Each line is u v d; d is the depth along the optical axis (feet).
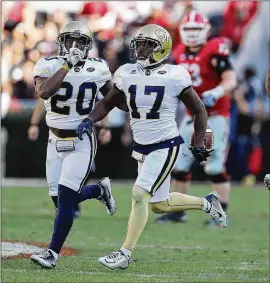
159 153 74.59
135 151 75.97
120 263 72.59
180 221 118.93
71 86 77.51
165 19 172.45
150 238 102.42
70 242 96.48
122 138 170.91
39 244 92.32
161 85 74.08
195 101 75.46
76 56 74.33
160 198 77.41
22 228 107.65
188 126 113.29
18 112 170.30
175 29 166.40
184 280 69.26
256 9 180.24
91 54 166.91
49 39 181.27
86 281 66.44
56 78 74.18
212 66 112.57
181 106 148.05
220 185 115.75
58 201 76.38
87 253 87.45
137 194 73.26
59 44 75.56
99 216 124.16
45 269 73.61
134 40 73.92
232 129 169.58
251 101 170.09
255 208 138.82
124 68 75.51
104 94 80.59
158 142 74.84
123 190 157.79
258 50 180.14
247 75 170.71
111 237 102.27
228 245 98.12
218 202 81.20
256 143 171.53
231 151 172.86
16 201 140.26
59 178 80.43
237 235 107.45
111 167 172.65
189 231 109.81
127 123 169.89
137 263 81.30
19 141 172.45
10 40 177.99
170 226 114.62
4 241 93.45
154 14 175.01
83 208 134.31
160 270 76.69
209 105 110.22
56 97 77.87
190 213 131.23
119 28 176.45
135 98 74.33
